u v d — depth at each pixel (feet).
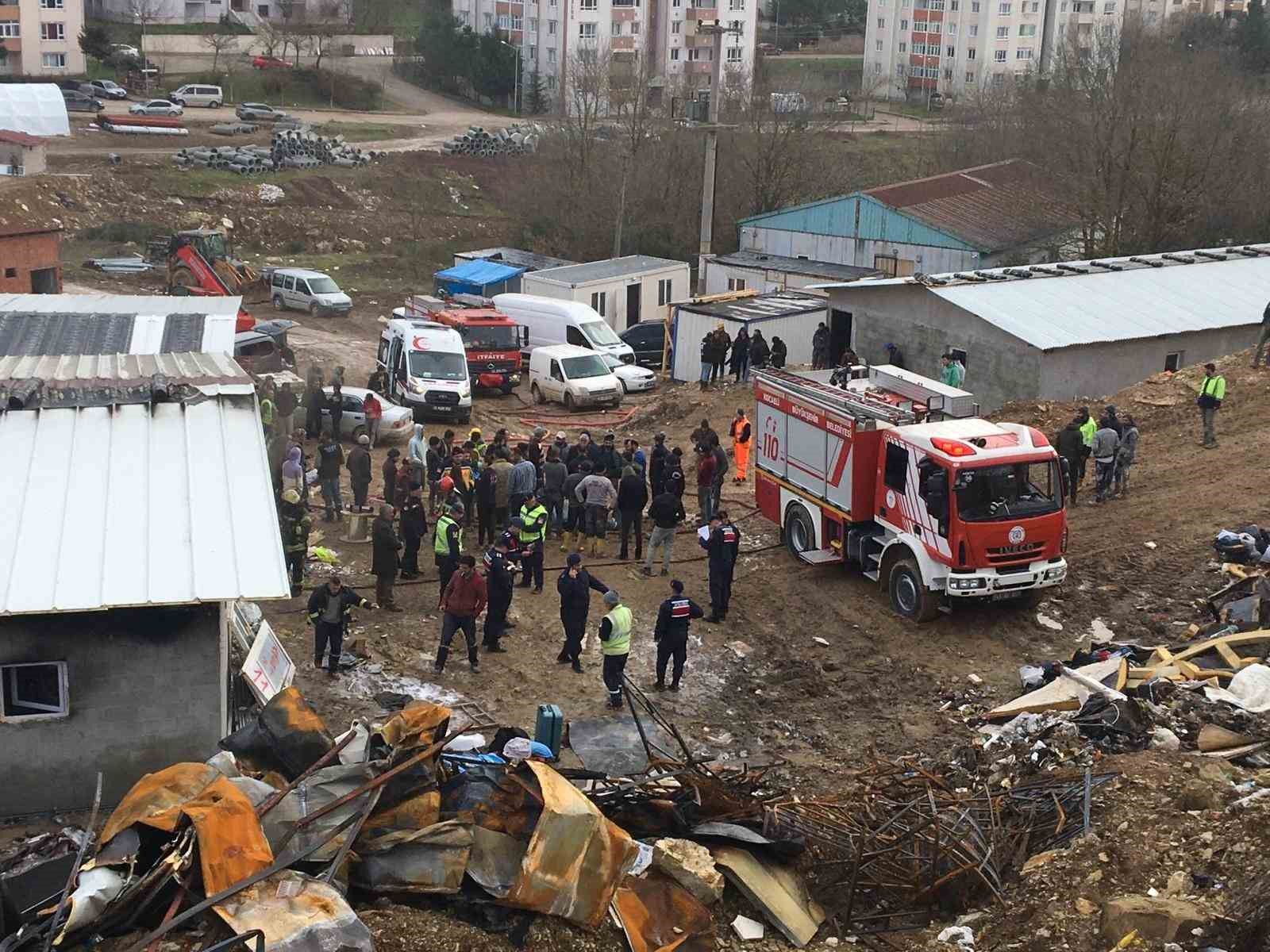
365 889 35.83
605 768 49.85
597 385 122.01
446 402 113.80
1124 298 111.14
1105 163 169.48
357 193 237.04
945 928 37.52
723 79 289.74
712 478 78.02
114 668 44.93
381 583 66.28
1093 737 47.91
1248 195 173.06
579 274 153.48
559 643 63.77
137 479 49.98
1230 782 41.91
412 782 38.14
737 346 120.06
